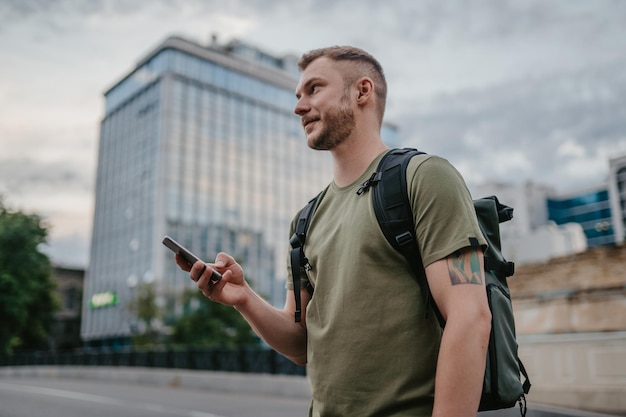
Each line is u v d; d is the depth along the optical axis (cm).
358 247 129
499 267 131
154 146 8088
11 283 3669
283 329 158
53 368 2622
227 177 8488
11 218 3859
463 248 116
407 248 124
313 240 147
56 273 8906
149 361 1959
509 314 126
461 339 109
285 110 9506
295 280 153
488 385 115
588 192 10431
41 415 1019
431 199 121
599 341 820
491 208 135
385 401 119
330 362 128
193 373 1602
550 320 909
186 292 5266
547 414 720
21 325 3775
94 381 2127
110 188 8806
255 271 8400
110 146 9088
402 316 122
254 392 1338
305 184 9512
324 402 128
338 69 148
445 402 107
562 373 855
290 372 1299
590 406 807
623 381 780
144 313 5350
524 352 919
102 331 8075
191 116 8312
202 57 8650
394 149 141
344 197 143
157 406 1128
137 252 7850
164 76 8219
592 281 888
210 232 8062
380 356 122
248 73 9112
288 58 9931
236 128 8788
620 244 908
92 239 8831
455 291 114
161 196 7756
